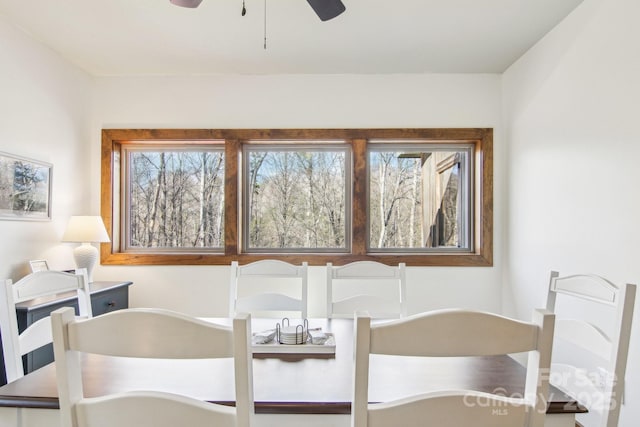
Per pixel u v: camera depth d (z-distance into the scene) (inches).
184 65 109.5
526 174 101.3
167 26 88.1
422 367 45.2
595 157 74.7
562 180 85.6
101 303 93.7
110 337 26.9
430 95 115.8
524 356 104.0
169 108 116.3
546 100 92.0
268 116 116.1
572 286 49.7
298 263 114.7
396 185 120.6
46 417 36.9
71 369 28.0
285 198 120.6
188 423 27.0
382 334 25.9
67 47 97.8
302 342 51.6
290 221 120.5
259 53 102.1
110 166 115.8
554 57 88.5
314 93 116.0
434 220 120.6
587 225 77.0
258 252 119.5
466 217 120.3
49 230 97.3
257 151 120.9
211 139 116.6
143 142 120.1
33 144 92.1
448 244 120.5
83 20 85.3
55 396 36.4
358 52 101.5
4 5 79.1
